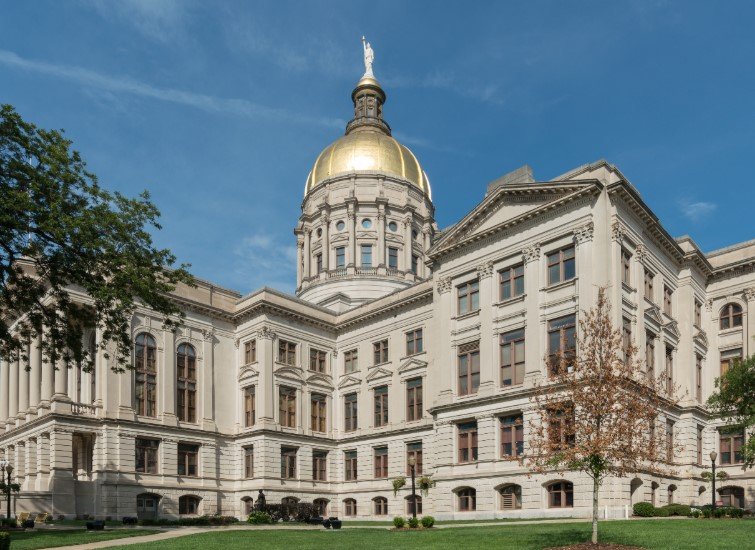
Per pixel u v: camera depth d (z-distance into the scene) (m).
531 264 49.00
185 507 58.78
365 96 105.62
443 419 52.59
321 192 94.75
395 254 91.31
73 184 34.16
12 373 64.12
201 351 63.41
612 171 47.94
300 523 49.72
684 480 48.56
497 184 56.44
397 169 95.38
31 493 50.28
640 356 45.88
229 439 63.47
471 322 52.78
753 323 52.94
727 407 42.72
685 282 54.03
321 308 69.62
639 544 25.11
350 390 67.25
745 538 25.53
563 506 43.56
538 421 45.16
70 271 35.66
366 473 63.59
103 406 55.00
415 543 28.12
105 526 45.44
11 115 32.44
